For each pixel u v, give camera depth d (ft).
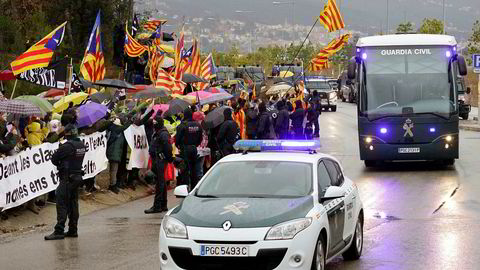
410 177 72.18
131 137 62.28
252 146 37.70
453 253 39.63
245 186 34.47
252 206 32.12
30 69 58.23
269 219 31.04
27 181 50.72
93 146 59.06
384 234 45.29
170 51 113.50
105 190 61.26
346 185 38.32
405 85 77.05
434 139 76.28
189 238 30.66
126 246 42.22
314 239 31.32
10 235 46.42
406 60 77.41
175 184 69.21
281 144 37.88
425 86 76.84
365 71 77.92
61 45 104.37
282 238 30.42
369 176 73.51
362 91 77.87
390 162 85.25
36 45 58.03
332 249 34.35
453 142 76.38
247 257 30.19
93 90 75.82
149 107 66.85
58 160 45.06
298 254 30.58
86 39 121.19
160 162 54.75
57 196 45.03
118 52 104.42
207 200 33.32
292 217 31.32
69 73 68.69
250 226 30.66
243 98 88.58
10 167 48.75
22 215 51.29
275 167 35.40
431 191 63.05
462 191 62.64
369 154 77.51
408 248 41.19
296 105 101.09
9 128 51.21
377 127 77.15
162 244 31.40
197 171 63.98
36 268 37.04
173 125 69.97
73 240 44.45
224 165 36.09
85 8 121.19
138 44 91.97
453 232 45.44
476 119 154.20
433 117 76.28
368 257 39.24
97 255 39.91
